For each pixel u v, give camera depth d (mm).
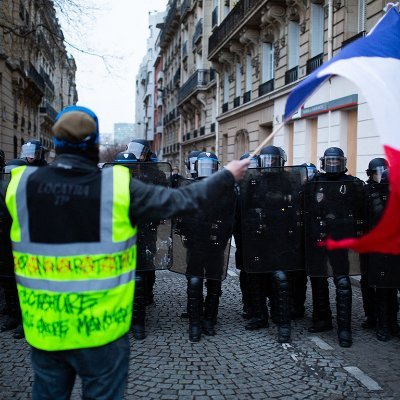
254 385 3754
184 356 4367
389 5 3268
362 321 5496
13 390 3615
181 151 39562
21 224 2066
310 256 4676
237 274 8109
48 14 15742
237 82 22344
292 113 2582
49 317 2000
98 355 2025
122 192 2035
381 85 2523
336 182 4625
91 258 2004
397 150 2350
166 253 4852
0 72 21219
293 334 5000
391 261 4602
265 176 4738
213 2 28344
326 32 13023
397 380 3854
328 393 3617
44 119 37812
